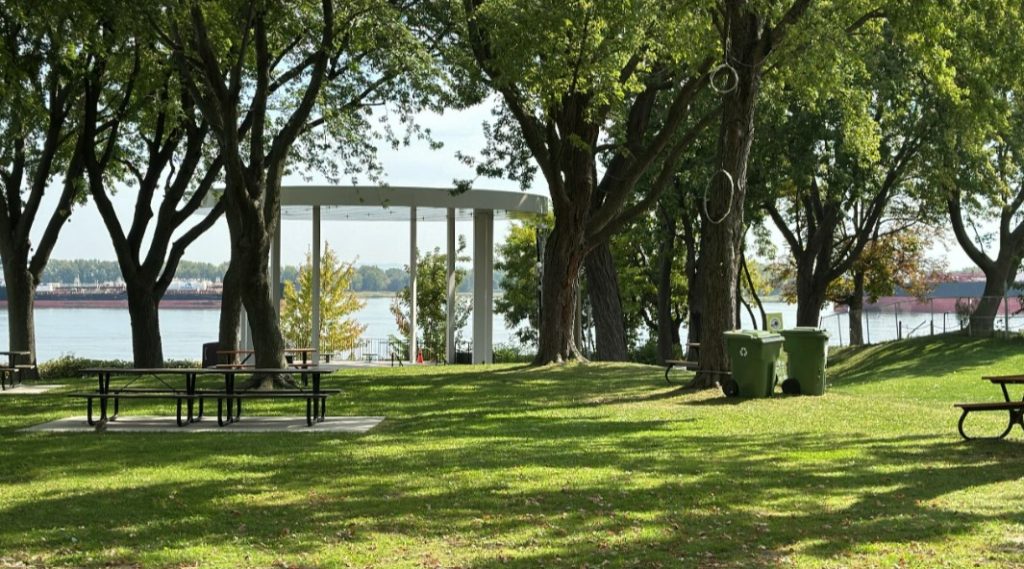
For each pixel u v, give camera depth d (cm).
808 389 1791
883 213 4462
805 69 1970
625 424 1425
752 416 1499
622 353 3309
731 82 1828
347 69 2497
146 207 2833
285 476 1012
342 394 1891
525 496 905
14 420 1511
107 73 2630
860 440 1252
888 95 3016
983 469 1029
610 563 687
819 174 3438
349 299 4691
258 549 736
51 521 825
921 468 1037
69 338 4981
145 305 2797
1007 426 1366
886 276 4700
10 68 1998
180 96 2659
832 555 699
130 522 820
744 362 1745
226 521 822
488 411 1602
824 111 3173
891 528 773
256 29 1919
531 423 1445
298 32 2114
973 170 3378
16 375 2509
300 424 1453
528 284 5322
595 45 1983
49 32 2020
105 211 2747
